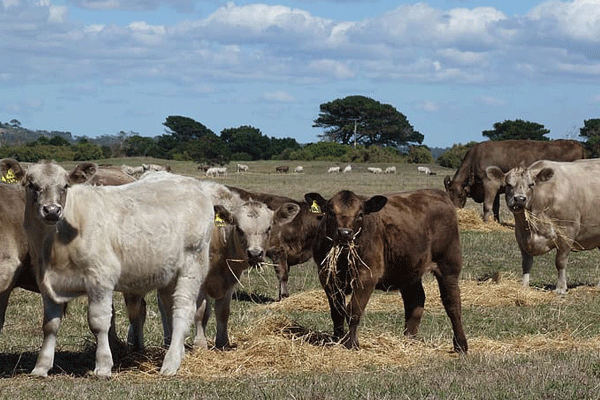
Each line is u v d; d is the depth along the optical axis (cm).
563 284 1775
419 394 900
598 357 1098
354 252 1140
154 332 1342
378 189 5741
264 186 6116
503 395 896
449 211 1228
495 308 1595
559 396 884
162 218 1062
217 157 10419
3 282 1048
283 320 1325
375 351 1180
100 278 1002
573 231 1786
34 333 1330
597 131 11994
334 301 1191
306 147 13662
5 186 1080
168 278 1083
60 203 955
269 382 987
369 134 14300
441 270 1227
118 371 1066
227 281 1210
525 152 2992
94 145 12375
